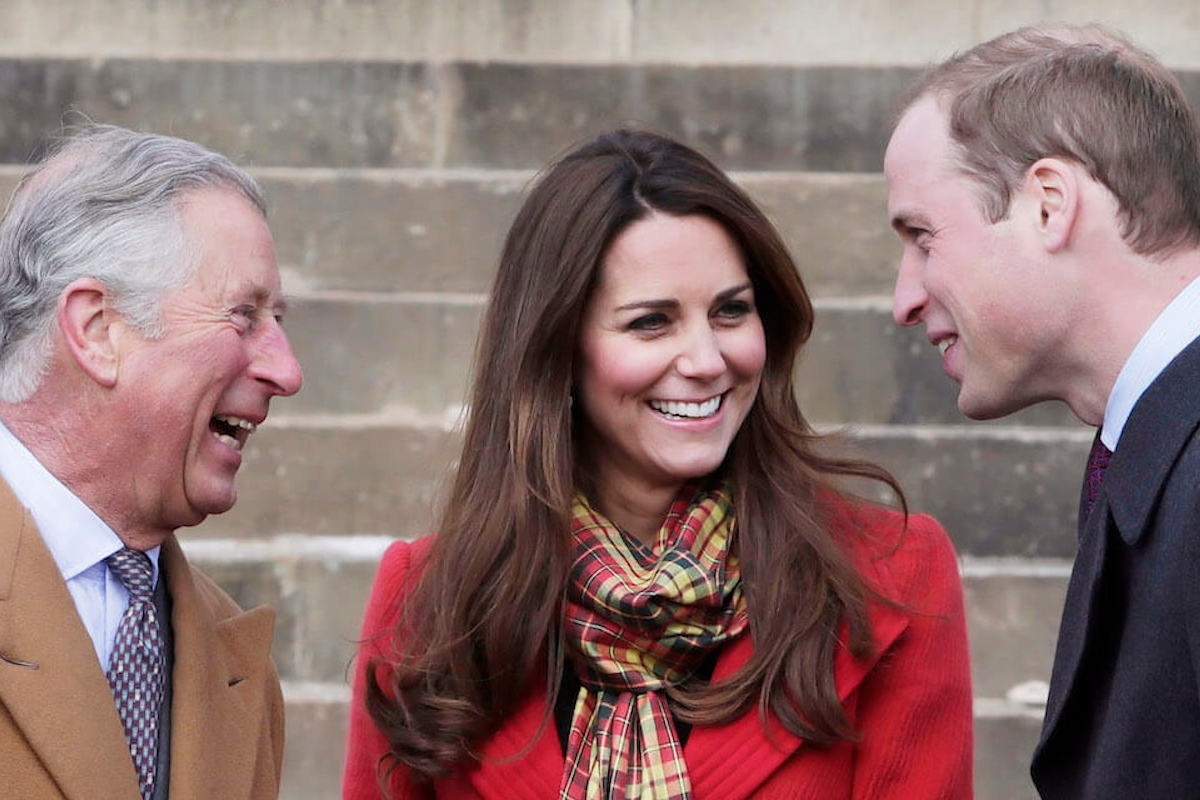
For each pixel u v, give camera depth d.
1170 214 7.88
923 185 8.50
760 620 9.30
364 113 18.58
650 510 9.82
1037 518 17.08
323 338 17.73
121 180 8.39
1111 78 8.05
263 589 16.58
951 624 9.65
